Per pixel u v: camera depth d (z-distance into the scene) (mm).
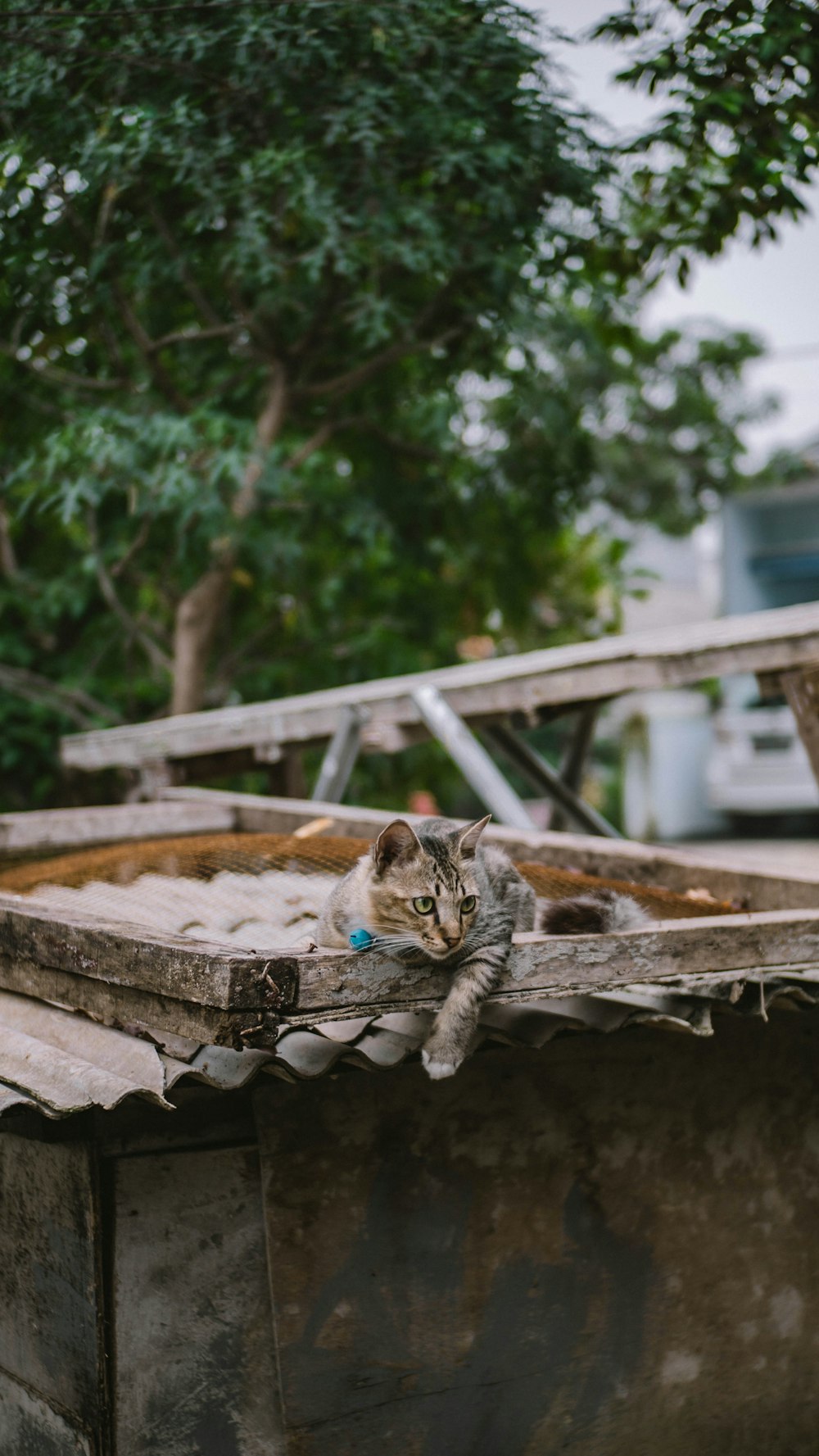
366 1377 2740
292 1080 2500
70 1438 2656
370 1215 2758
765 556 15219
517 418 8930
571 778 5953
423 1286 2803
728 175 5176
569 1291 2963
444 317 7344
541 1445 2936
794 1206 3256
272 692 8758
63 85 4848
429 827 3180
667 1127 3094
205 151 5113
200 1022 2156
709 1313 3137
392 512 8469
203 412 6387
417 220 5543
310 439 7891
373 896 2451
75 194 5422
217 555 7305
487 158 5293
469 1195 2861
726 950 2605
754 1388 3197
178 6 4574
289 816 4934
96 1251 2541
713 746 14750
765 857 11812
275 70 4871
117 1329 2559
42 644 8789
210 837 4305
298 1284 2680
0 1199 2936
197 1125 2637
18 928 2852
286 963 2121
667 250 5875
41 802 8500
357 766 8727
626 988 2684
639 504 17516
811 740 4105
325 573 8938
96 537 7395
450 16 4742
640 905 2922
